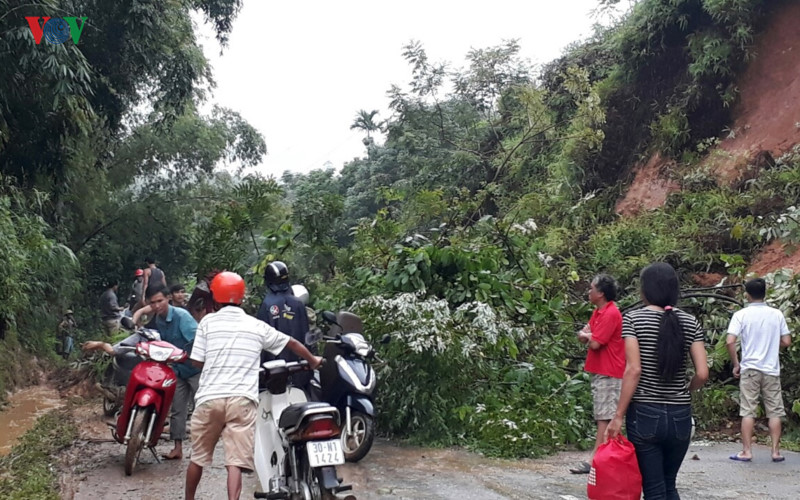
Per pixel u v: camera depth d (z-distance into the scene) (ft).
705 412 27.35
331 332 24.64
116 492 18.85
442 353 24.80
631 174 54.03
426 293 29.30
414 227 51.96
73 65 35.81
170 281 76.64
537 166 63.16
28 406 34.47
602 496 13.07
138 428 20.04
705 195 44.68
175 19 50.31
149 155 72.84
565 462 22.66
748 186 43.96
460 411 24.91
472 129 71.15
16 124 39.45
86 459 22.44
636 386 13.04
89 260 68.03
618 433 13.17
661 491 13.17
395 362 25.89
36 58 34.14
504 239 34.63
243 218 35.37
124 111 54.49
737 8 48.62
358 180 108.58
